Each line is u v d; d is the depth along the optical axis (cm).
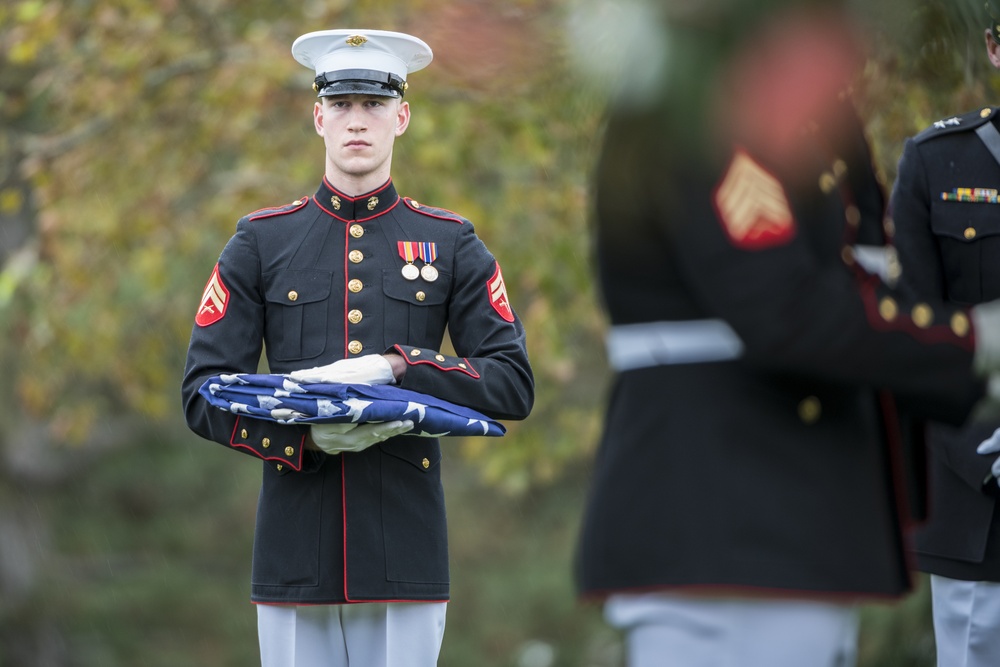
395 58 1252
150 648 4953
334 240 1234
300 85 3005
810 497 715
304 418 1079
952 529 1142
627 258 734
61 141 3122
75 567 5216
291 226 1238
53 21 2900
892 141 1417
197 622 5109
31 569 4825
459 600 4900
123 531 5481
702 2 697
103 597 5122
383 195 1253
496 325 1227
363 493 1184
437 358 1155
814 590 707
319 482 1185
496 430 1140
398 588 1181
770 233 673
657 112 700
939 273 1170
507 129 2803
